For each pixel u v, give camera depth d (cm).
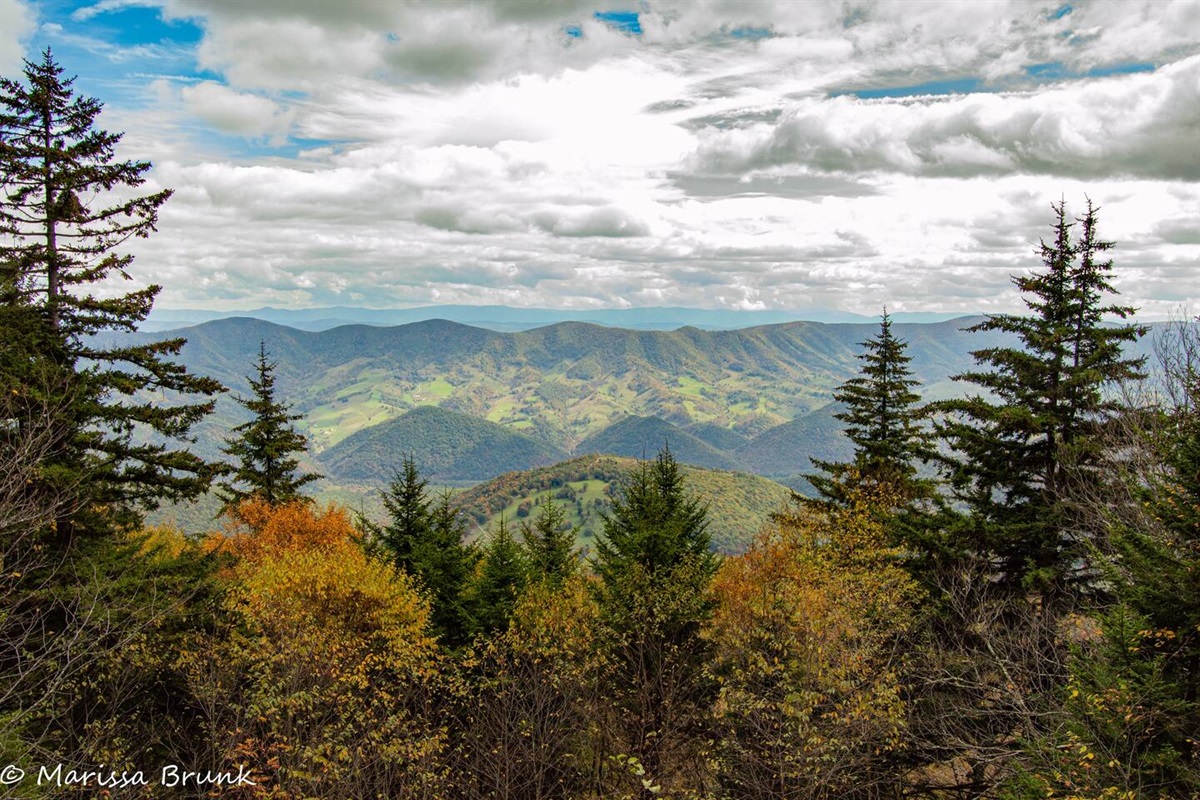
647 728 1706
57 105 1599
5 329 1397
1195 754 946
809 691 1415
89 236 1602
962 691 1587
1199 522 1048
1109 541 1193
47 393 1276
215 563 1850
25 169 1499
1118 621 1016
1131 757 968
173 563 1756
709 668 1806
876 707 1455
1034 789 1065
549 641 1766
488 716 1673
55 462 1488
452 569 2375
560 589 2345
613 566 2164
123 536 1764
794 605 1673
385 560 2309
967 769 1709
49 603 1398
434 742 1495
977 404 1825
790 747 1409
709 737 1695
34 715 1234
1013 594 1705
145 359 1691
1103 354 1675
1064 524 1638
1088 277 1742
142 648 1466
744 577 2342
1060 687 1218
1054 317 1805
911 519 1917
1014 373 1828
